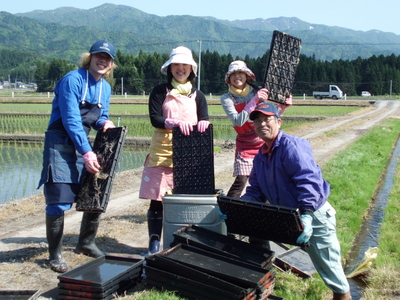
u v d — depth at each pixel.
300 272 4.77
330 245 3.89
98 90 4.78
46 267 4.75
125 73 91.06
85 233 5.04
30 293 4.00
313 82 89.31
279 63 5.36
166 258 3.72
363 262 5.11
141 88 91.12
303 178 3.71
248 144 5.55
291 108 44.50
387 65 94.25
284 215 3.53
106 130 4.77
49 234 4.60
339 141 17.70
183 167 4.75
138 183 9.91
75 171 4.60
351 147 15.39
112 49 4.66
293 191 3.89
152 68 94.44
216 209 4.34
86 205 4.46
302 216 3.65
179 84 4.97
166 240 4.46
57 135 4.55
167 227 4.44
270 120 3.86
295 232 3.63
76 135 4.39
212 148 4.68
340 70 92.06
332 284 3.98
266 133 3.87
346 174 10.24
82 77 4.62
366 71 93.44
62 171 4.49
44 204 8.05
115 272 4.17
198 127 4.71
